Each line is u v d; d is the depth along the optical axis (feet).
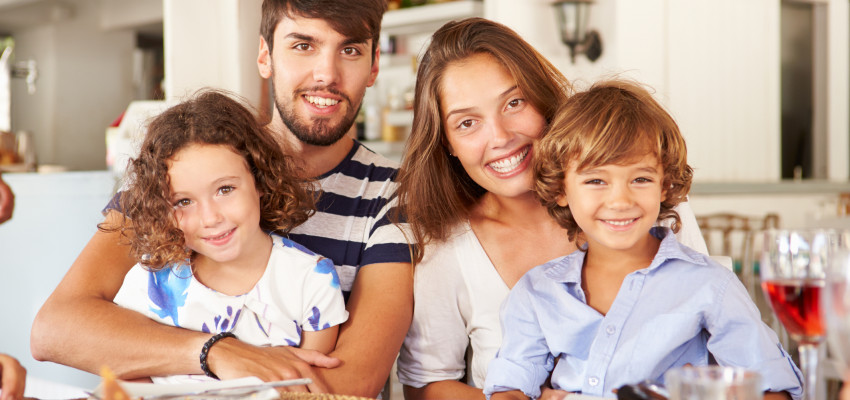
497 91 4.26
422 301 4.55
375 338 4.19
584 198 3.85
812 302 2.60
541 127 4.36
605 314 4.00
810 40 19.66
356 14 4.73
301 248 4.19
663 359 3.76
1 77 23.47
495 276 4.51
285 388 3.65
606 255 4.04
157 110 8.55
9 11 21.81
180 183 3.81
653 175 3.78
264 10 4.95
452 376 4.60
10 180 9.32
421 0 15.53
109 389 2.19
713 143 17.44
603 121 3.80
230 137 3.92
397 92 16.79
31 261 9.25
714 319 3.68
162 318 4.09
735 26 17.58
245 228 3.90
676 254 3.85
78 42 23.20
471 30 4.43
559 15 14.84
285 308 4.07
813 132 19.80
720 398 1.90
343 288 4.68
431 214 4.58
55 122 22.99
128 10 22.81
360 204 4.89
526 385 3.95
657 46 16.11
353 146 5.15
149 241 3.87
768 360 3.51
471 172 4.47
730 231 13.79
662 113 3.94
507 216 4.64
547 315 4.00
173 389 2.75
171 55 9.62
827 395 6.52
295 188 4.31
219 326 4.02
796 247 2.64
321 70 4.71
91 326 4.00
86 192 8.91
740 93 17.85
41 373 9.00
